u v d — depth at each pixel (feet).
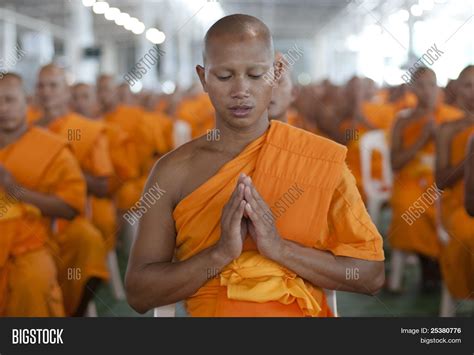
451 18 14.90
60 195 9.89
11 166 9.77
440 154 11.07
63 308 9.78
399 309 10.82
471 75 11.25
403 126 12.78
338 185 5.26
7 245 9.10
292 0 19.62
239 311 5.18
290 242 5.10
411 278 12.86
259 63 5.03
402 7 15.83
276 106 6.48
